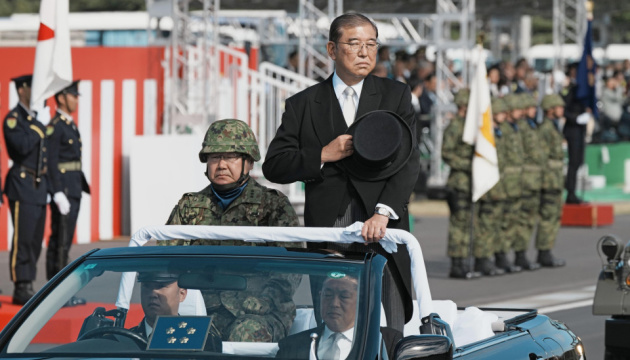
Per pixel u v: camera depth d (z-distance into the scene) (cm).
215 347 945
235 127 1189
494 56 7569
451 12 5016
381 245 1161
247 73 3969
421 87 4725
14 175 2267
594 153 6041
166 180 3584
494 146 2947
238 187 1202
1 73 3381
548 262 3338
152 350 940
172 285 978
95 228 3600
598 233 4222
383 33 6544
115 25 5712
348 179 1225
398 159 1206
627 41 9700
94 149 3600
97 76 3616
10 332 970
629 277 1795
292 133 1246
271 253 1005
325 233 1107
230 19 6050
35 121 2286
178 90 3738
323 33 5538
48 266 2361
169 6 3759
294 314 966
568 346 1251
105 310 981
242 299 966
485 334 1184
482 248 3100
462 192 3030
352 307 949
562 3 6556
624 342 1794
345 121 1241
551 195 3325
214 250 1018
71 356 938
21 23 5262
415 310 1256
